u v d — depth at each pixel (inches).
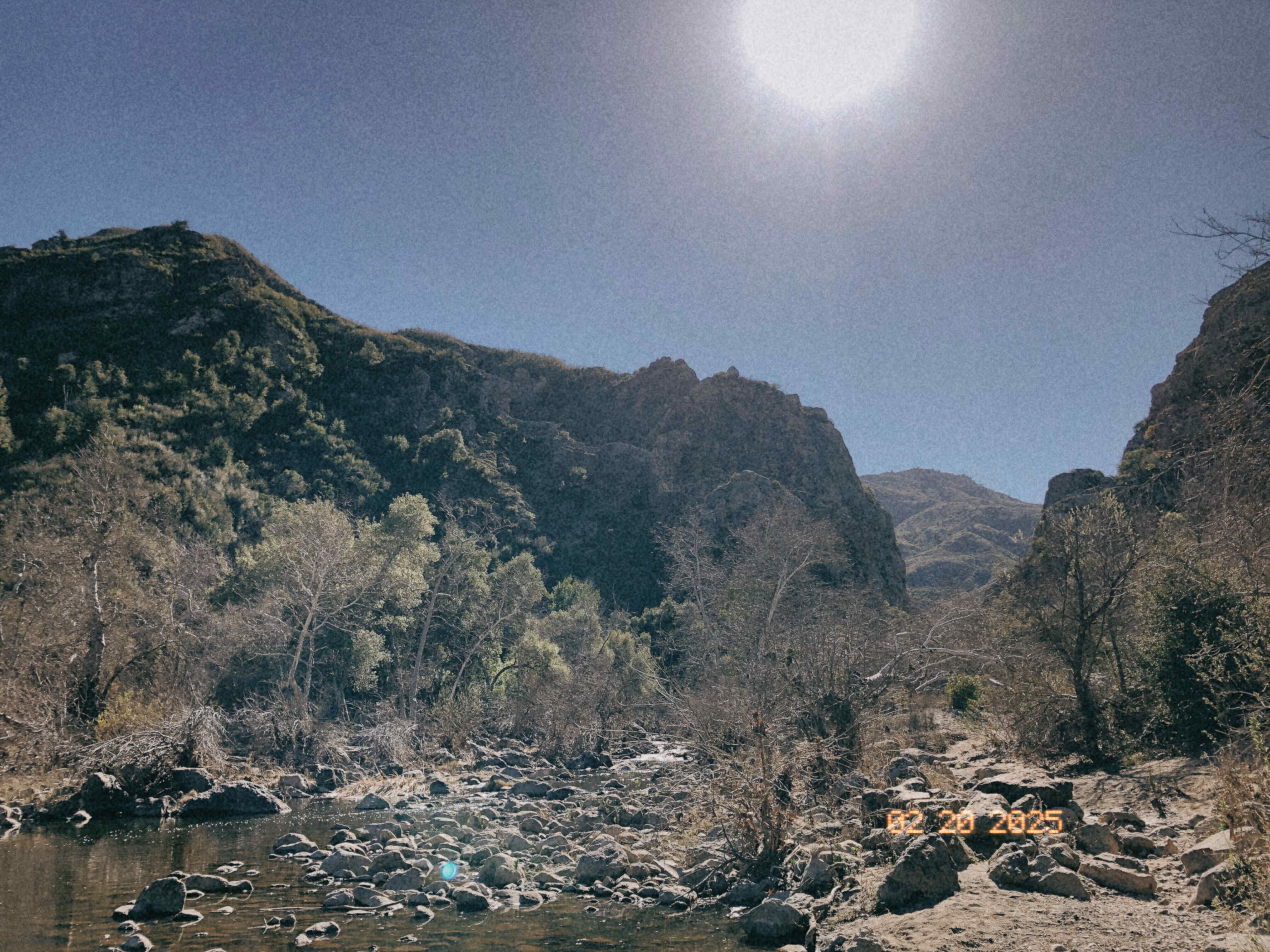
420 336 4598.9
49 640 943.0
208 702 1109.7
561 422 4210.1
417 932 359.6
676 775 783.1
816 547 1310.3
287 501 2440.9
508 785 932.0
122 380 2539.4
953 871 307.9
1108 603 687.7
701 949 325.1
